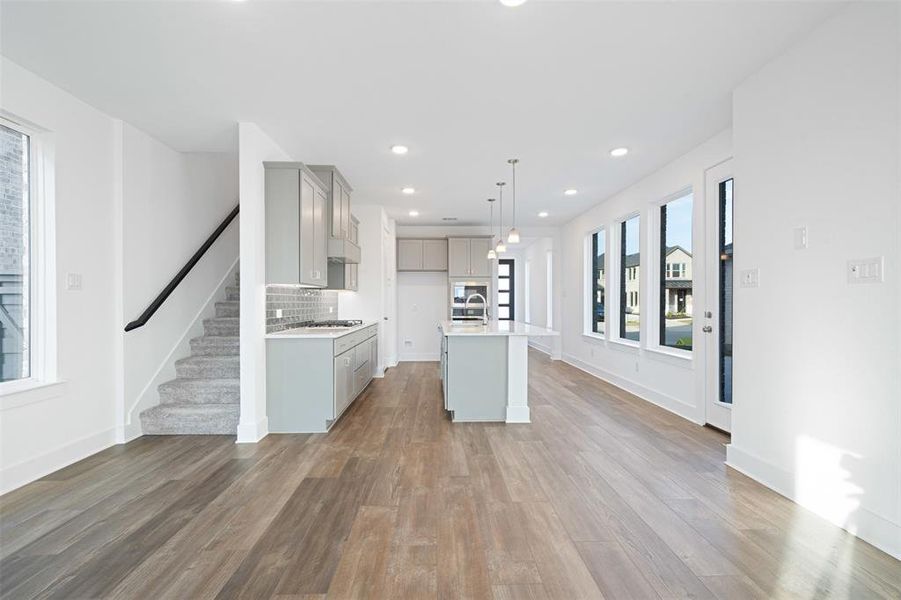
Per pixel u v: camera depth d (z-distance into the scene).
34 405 2.78
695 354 4.07
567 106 3.18
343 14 2.16
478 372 4.18
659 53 2.50
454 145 3.96
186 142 3.96
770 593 1.69
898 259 1.91
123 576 1.80
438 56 2.53
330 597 1.68
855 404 2.10
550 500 2.49
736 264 2.93
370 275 6.52
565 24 2.24
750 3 2.09
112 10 2.12
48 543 2.04
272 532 2.14
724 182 3.75
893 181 1.93
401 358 8.16
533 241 10.07
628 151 4.14
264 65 2.63
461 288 7.81
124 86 2.90
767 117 2.64
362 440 3.59
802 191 2.40
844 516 2.16
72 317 3.08
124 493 2.57
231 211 5.15
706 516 2.30
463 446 3.44
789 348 2.50
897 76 1.90
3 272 2.77
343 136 3.76
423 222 7.85
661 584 1.75
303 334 3.83
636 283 5.66
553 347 8.50
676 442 3.52
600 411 4.52
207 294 4.75
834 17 2.19
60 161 2.97
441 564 1.88
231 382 3.96
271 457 3.18
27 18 2.17
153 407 3.83
